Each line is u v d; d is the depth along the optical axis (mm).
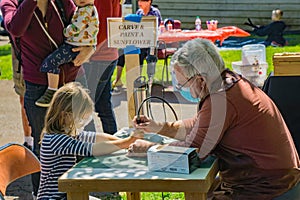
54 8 3451
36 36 3461
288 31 12648
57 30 3475
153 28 2918
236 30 8102
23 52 3533
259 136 2574
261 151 2578
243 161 2602
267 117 2604
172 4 13086
